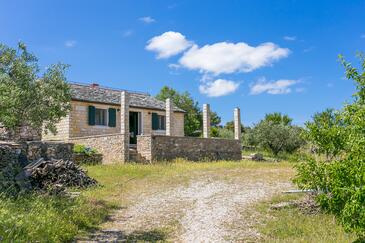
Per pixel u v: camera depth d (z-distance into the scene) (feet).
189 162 75.92
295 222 33.22
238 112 94.84
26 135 53.72
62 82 40.63
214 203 40.88
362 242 20.59
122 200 42.80
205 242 28.55
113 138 73.87
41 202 32.42
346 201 19.77
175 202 41.93
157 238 29.48
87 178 49.03
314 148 34.32
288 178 54.54
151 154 73.82
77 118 82.23
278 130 106.32
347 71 26.13
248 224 33.22
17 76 37.09
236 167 67.82
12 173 40.45
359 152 19.72
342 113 25.57
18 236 24.67
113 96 93.71
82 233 30.12
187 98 186.80
